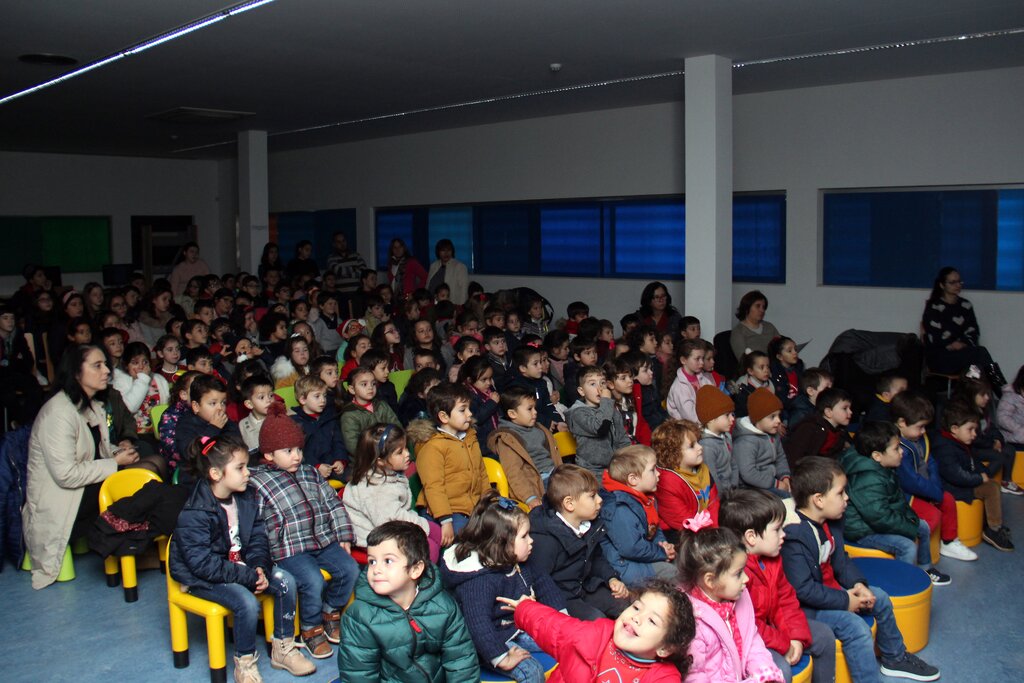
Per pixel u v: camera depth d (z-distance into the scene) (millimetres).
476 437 4727
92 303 9172
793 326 8547
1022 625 4090
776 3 5328
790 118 8320
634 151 9289
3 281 13195
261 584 3541
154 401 5613
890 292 7988
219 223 15031
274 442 3770
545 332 8570
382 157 11781
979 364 7188
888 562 4043
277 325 7074
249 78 7594
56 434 4375
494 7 5383
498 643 3012
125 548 4176
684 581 2965
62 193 13562
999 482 5582
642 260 9555
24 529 4555
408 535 2830
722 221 6945
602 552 3670
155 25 5773
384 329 7023
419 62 6977
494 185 10570
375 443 3949
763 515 3135
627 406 5512
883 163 7859
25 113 9438
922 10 5484
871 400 7203
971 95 7395
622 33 6066
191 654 3797
